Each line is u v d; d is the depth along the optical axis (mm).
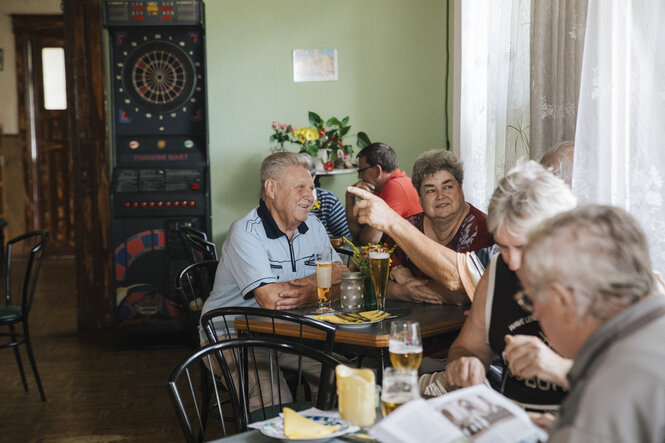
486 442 1167
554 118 2656
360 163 3986
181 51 4672
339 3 4797
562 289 1037
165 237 4668
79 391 3922
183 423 1610
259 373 2477
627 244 1021
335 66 4820
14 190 8859
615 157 2268
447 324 2230
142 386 4004
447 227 2662
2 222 8141
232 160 4855
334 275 2680
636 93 2115
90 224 5152
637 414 906
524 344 1463
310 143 4465
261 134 4848
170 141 4719
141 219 4660
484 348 1842
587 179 2281
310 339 2246
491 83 3244
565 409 1011
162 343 4844
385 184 3855
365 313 2344
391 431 1165
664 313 994
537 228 1109
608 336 996
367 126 4863
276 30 4793
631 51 2131
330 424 1405
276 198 2672
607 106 2260
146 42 4660
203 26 4617
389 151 3930
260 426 1406
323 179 4809
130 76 4672
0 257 8289
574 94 2586
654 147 2082
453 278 2318
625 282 1004
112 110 4660
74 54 4965
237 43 4793
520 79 2920
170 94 4695
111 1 4516
